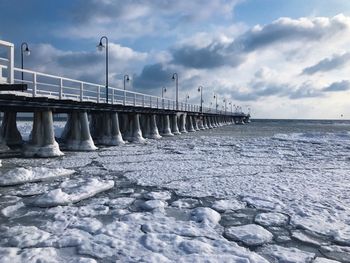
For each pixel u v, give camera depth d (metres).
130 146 22.41
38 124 15.76
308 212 7.06
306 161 15.41
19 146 18.53
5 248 5.01
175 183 9.99
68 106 17.30
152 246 5.20
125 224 6.21
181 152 18.84
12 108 16.42
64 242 5.32
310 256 4.99
